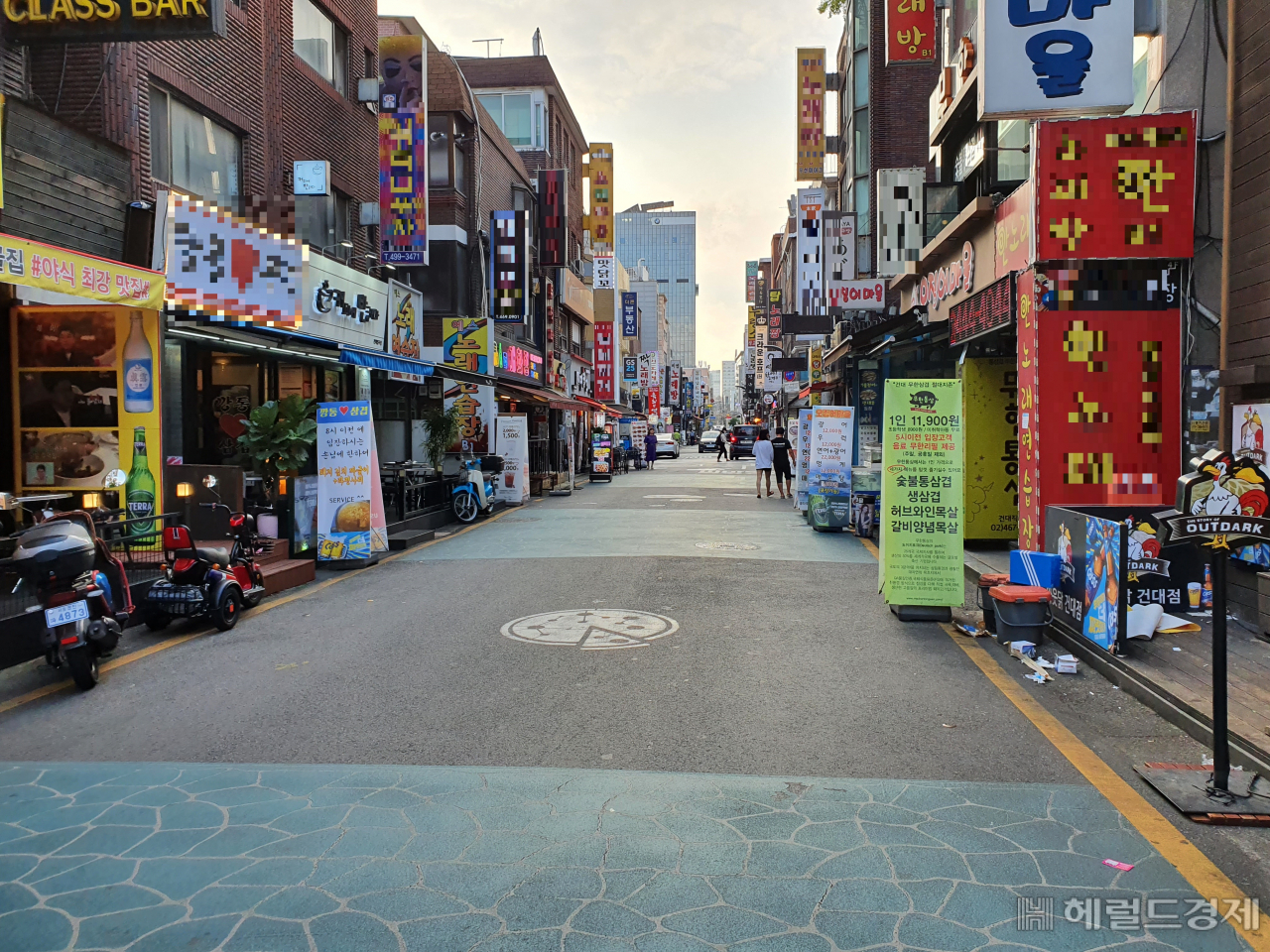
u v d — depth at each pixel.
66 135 9.74
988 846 3.75
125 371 9.84
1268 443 7.21
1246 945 3.05
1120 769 4.63
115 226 10.48
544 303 33.00
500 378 25.64
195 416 12.37
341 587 10.23
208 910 3.26
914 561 8.12
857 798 4.24
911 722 5.38
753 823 3.97
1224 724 4.19
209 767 4.69
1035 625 7.13
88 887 3.44
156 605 7.70
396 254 18.36
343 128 17.14
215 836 3.86
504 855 3.68
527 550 13.02
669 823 3.97
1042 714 5.53
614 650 7.14
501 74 37.25
